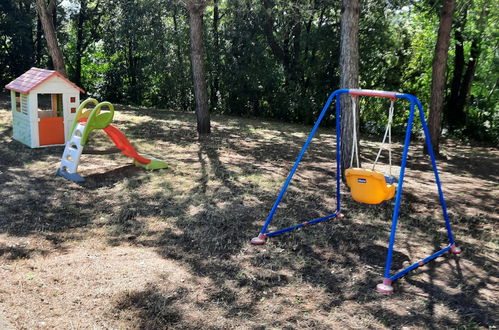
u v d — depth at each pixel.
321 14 19.64
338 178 6.55
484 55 20.09
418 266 5.01
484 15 16.59
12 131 12.17
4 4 24.12
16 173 8.17
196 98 13.59
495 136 17.73
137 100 25.81
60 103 10.91
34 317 3.68
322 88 19.69
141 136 12.65
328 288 4.43
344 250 5.39
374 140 16.55
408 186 8.66
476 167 11.89
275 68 20.98
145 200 6.97
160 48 23.53
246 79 21.17
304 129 17.50
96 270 4.56
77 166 7.95
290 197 7.41
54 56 13.54
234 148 11.66
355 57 7.96
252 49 20.81
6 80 25.47
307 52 20.25
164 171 8.72
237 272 4.68
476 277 4.80
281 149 12.09
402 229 6.24
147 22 23.55
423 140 17.25
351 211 6.88
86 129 7.86
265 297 4.20
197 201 6.96
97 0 26.62
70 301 3.96
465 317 3.96
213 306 4.00
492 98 20.81
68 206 6.59
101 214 6.34
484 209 7.45
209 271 4.68
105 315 3.78
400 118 19.34
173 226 5.95
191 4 12.91
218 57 21.81
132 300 4.02
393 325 3.80
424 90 19.66
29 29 25.03
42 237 5.43
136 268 4.64
